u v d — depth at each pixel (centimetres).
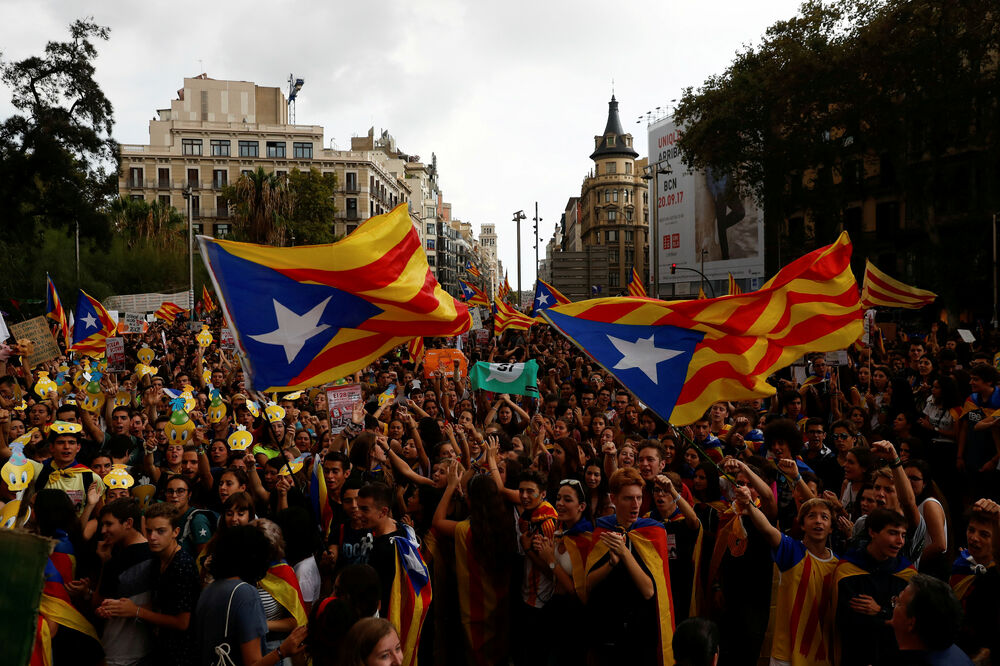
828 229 3669
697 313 651
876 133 3228
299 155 8025
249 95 8256
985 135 3114
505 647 555
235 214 6094
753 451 772
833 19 3078
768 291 666
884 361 1666
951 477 879
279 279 609
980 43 2822
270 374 599
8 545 242
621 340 639
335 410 771
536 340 2998
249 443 746
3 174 3034
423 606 496
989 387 830
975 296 3684
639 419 987
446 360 1356
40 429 884
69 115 3141
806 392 1144
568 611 511
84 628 468
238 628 392
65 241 4838
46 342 1354
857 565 459
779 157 3459
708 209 5631
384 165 9925
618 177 11219
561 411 1080
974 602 463
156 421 1006
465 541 557
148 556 483
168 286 5391
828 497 555
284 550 492
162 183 7712
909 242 4322
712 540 596
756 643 541
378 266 620
